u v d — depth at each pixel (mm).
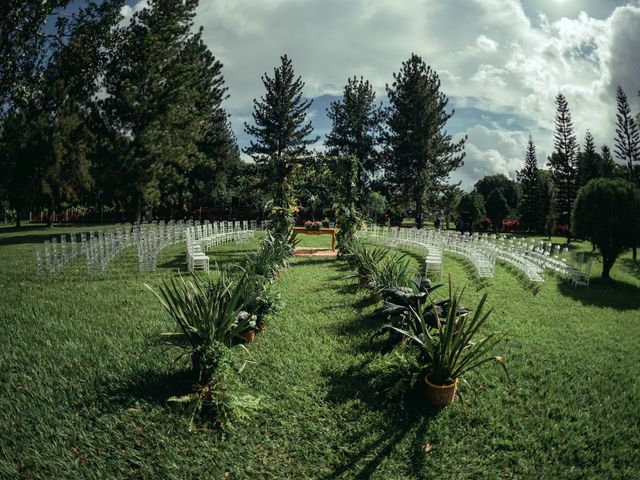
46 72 28766
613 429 5250
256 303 8047
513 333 8555
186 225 28500
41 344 7359
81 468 4387
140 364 6613
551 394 6043
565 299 11750
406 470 4512
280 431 5125
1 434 4797
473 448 4898
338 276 13812
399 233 24922
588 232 15320
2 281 12281
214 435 4988
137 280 12508
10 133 31953
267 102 48406
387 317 6836
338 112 51656
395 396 5797
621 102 34031
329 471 4480
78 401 5508
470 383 6312
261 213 46094
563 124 39156
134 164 30844
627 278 16375
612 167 39375
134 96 31156
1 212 47938
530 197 38656
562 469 4570
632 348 8023
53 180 33094
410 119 44781
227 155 51656
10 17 23984
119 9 28141
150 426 5086
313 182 18531
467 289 12422
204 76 45344
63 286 11719
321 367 6766
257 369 6652
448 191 45062
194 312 6141
